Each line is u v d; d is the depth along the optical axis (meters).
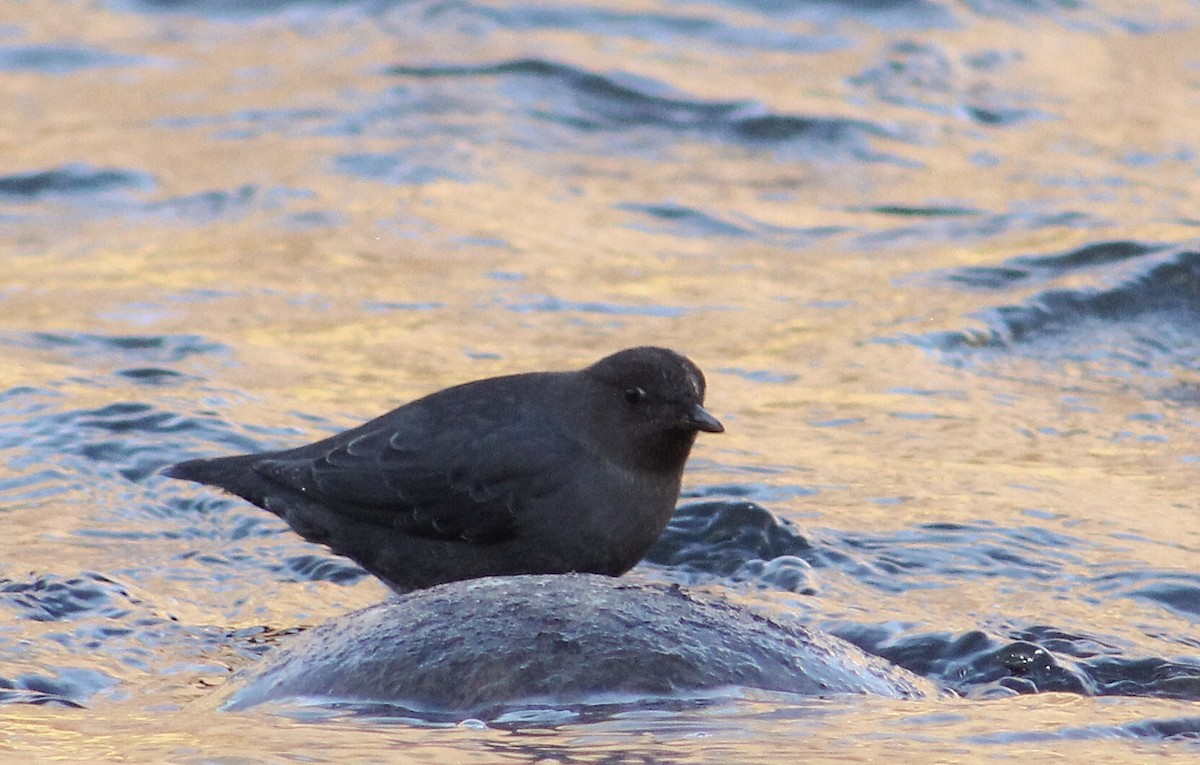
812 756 6.25
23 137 21.25
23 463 11.30
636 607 7.39
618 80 22.92
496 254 17.48
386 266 17.00
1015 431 12.45
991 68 24.25
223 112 22.16
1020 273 16.53
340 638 7.43
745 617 7.55
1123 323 15.23
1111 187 19.50
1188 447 12.05
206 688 7.79
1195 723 6.92
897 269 17.02
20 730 6.84
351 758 6.19
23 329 14.69
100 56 24.67
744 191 19.86
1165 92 23.41
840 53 24.53
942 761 6.23
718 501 10.48
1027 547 9.94
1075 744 6.54
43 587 9.12
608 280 16.75
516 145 21.08
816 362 14.14
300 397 12.95
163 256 17.34
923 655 8.28
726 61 24.14
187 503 10.89
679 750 6.30
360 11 26.27
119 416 12.12
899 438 12.24
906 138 21.58
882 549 9.91
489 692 6.95
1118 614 8.90
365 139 21.05
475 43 24.38
